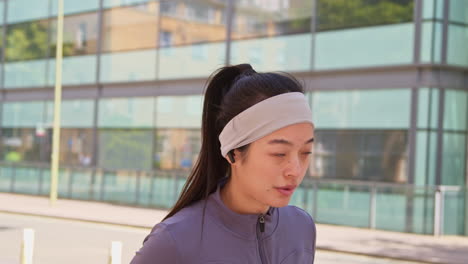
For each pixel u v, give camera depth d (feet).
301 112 3.86
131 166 65.21
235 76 4.36
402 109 47.93
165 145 62.54
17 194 65.26
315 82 52.16
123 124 66.13
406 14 47.62
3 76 77.51
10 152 76.69
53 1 72.84
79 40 69.97
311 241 4.84
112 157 66.90
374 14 49.11
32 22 74.90
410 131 47.37
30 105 74.95
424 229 39.29
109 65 67.31
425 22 46.85
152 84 63.72
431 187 39.06
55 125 55.31
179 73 61.31
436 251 33.47
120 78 66.23
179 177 50.83
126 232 40.01
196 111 60.03
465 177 48.39
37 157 73.82
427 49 46.73
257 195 4.00
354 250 33.40
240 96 4.00
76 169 59.16
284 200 3.96
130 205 54.44
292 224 4.64
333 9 51.16
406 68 47.78
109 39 67.36
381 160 48.73
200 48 59.62
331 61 51.19
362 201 41.57
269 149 3.85
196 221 4.11
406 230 39.83
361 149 49.67
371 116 49.34
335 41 51.03
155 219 45.80
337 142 50.90
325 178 51.42
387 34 48.47
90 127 68.85
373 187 41.09
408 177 47.32
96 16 68.54
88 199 57.98
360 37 49.80
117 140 66.59
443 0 47.01
